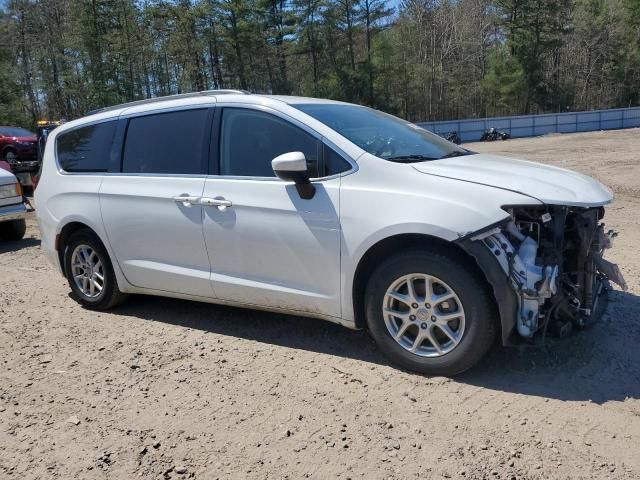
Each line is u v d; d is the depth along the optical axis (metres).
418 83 66.94
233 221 4.18
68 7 60.34
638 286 5.23
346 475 2.75
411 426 3.13
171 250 4.58
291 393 3.56
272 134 4.14
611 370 3.64
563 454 2.83
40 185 5.56
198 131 4.50
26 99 61.91
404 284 3.67
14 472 2.89
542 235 3.55
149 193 4.62
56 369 4.07
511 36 64.94
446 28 69.88
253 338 4.48
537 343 3.46
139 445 3.07
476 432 3.04
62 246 5.41
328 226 3.79
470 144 43.59
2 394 3.72
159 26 60.16
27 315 5.27
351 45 61.19
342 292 3.83
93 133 5.20
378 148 3.95
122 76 57.03
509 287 3.34
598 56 72.25
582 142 32.69
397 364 3.80
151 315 5.12
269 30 60.66
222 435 3.13
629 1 72.69
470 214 3.36
